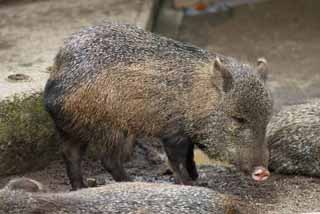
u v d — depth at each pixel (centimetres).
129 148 1198
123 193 985
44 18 1611
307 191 1234
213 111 1141
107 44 1166
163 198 978
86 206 968
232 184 1255
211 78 1134
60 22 1589
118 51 1160
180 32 1894
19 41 1488
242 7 2020
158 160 1348
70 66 1163
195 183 1249
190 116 1154
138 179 1284
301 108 1342
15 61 1391
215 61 1127
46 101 1183
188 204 975
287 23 1938
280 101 1577
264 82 1157
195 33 1891
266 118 1138
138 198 977
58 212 963
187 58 1162
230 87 1127
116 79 1149
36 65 1374
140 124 1165
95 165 1327
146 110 1156
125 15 1636
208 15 1983
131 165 1335
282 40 1855
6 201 969
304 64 1744
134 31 1189
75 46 1172
